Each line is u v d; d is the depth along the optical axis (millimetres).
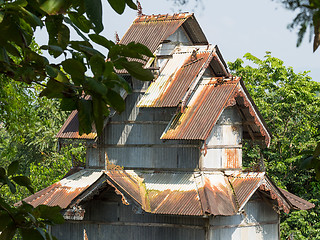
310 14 2766
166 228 23250
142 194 22641
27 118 22094
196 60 24391
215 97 23609
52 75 4031
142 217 23703
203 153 23547
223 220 23484
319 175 4176
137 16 26016
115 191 21953
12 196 32562
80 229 24594
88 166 25562
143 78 4020
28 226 4027
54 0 3754
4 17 3895
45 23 4438
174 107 23188
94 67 3834
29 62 4238
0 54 4062
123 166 24734
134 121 24734
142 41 24547
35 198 23516
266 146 26062
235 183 23609
